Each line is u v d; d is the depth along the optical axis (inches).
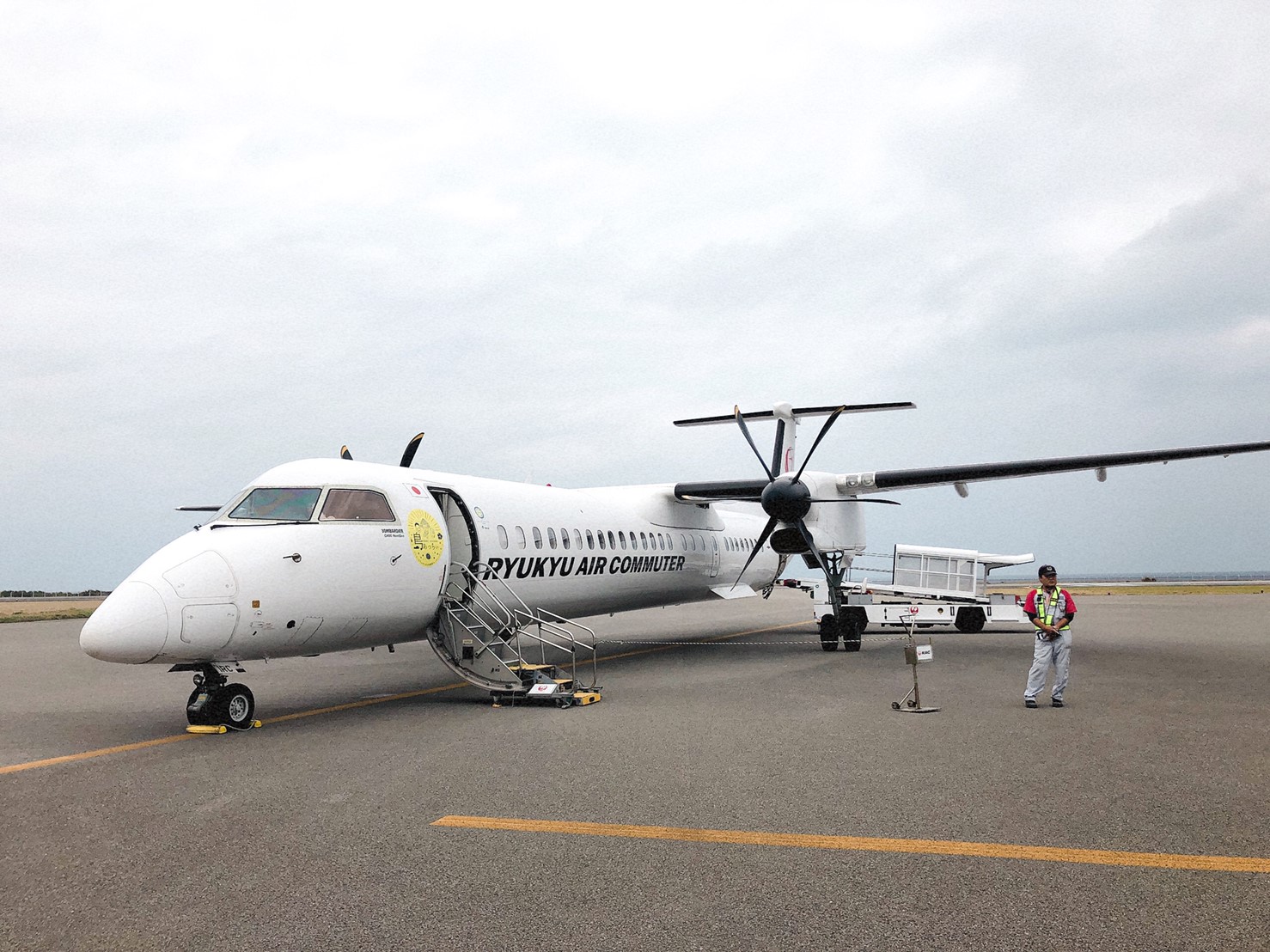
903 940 151.0
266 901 173.6
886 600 857.5
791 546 661.3
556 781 266.7
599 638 822.5
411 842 209.5
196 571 341.7
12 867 196.9
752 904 168.2
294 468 411.8
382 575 402.3
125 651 317.1
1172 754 290.5
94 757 314.7
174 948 152.9
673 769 279.4
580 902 170.6
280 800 250.4
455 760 298.2
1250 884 174.6
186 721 394.0
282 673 577.3
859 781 259.8
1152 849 196.4
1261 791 243.8
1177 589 2343.8
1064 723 350.6
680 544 705.0
